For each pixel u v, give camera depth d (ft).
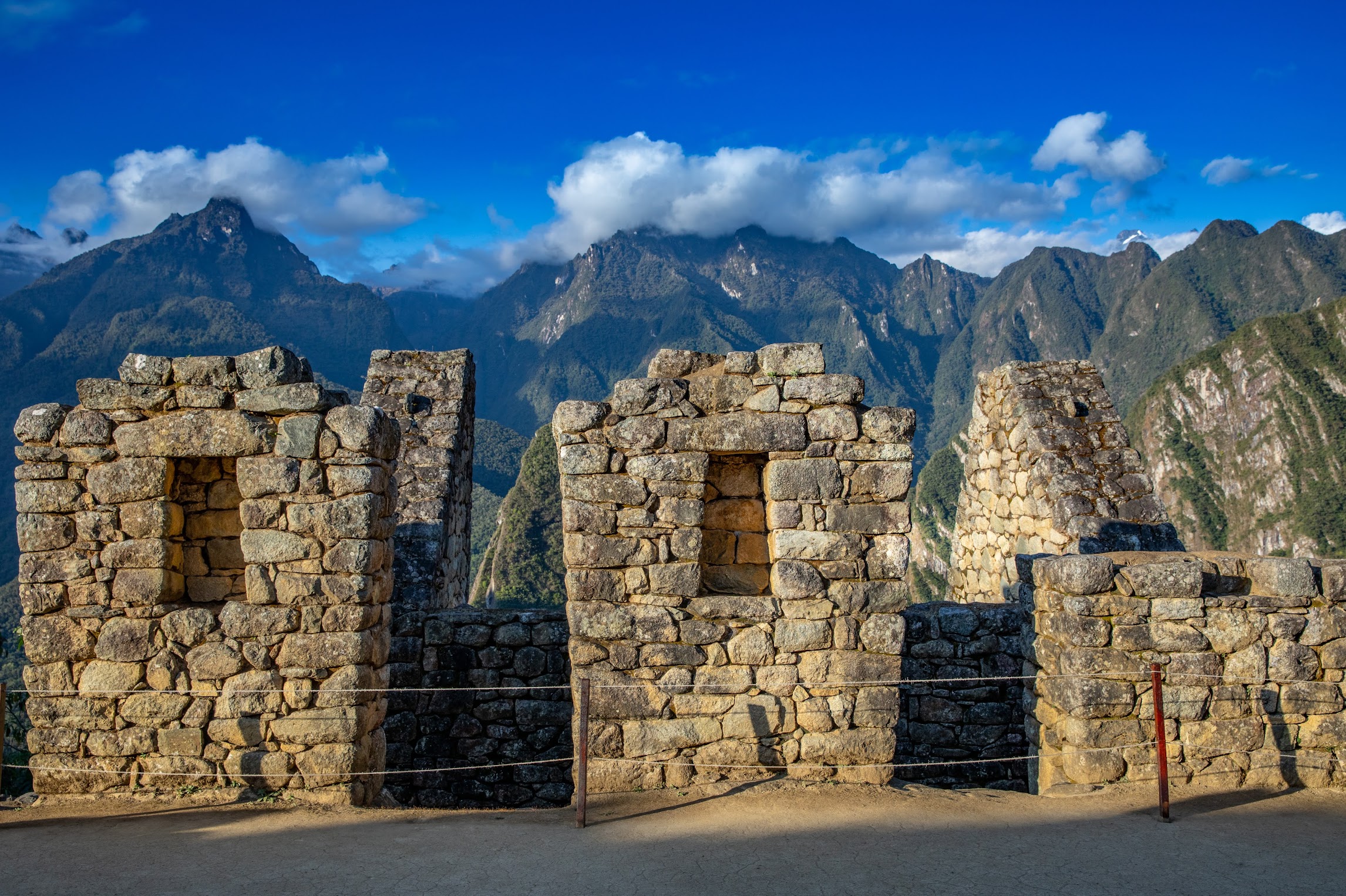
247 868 17.52
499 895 16.14
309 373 24.59
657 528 23.59
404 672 29.68
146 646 22.68
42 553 22.84
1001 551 39.22
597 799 22.56
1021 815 21.33
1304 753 23.34
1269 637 23.66
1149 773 23.36
